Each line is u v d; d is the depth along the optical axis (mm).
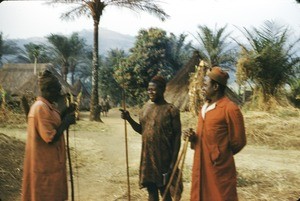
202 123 3754
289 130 11789
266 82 15406
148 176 4363
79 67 62938
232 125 3615
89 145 10328
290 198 5562
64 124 3754
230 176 3670
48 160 3760
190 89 15078
